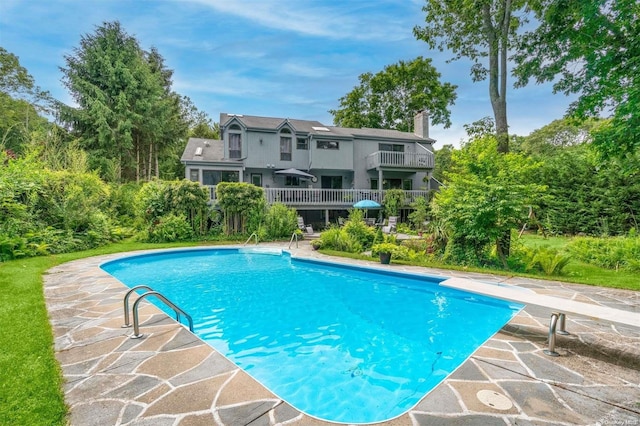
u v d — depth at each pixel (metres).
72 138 22.61
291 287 7.42
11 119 22.72
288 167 20.53
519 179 8.62
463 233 8.95
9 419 2.18
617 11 7.29
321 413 2.82
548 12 8.47
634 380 2.80
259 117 22.03
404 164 21.45
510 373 2.91
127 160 24.75
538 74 9.22
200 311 5.73
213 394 2.52
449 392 2.58
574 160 15.22
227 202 14.95
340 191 19.92
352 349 4.21
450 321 5.22
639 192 12.81
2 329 3.83
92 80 23.31
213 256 11.89
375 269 8.37
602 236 12.48
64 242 10.84
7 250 8.88
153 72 30.56
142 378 2.77
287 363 3.83
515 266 8.64
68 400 2.43
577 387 2.67
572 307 3.54
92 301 5.21
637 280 6.86
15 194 10.14
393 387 3.26
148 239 13.69
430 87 29.48
